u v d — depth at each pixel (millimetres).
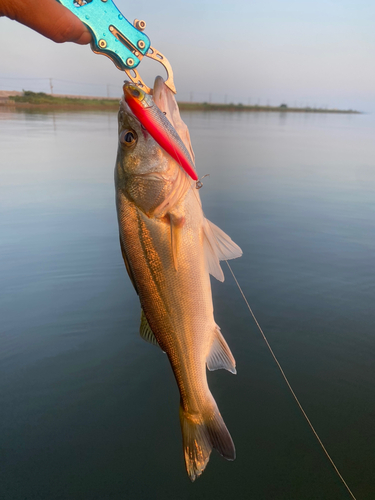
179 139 309
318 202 1763
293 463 547
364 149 3799
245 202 1753
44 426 607
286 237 1326
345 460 549
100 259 1172
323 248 1233
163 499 500
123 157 341
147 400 663
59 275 1072
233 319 869
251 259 1149
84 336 824
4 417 620
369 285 1004
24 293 979
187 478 532
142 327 405
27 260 1151
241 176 2320
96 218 1522
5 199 1730
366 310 896
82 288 1013
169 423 619
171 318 368
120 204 351
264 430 600
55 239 1309
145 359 763
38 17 254
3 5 245
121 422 619
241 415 627
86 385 692
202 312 373
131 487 517
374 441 576
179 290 363
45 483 519
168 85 326
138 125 330
